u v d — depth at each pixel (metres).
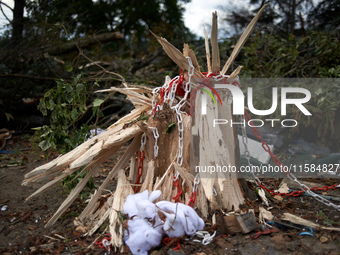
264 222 2.56
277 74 6.09
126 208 2.34
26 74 7.18
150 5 13.70
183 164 2.71
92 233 2.49
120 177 2.70
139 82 7.20
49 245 2.36
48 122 7.32
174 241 2.28
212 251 2.20
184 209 2.30
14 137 6.57
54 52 8.12
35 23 7.41
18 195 3.49
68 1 8.96
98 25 12.74
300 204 3.05
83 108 3.34
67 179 2.99
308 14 10.70
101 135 2.74
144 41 15.79
